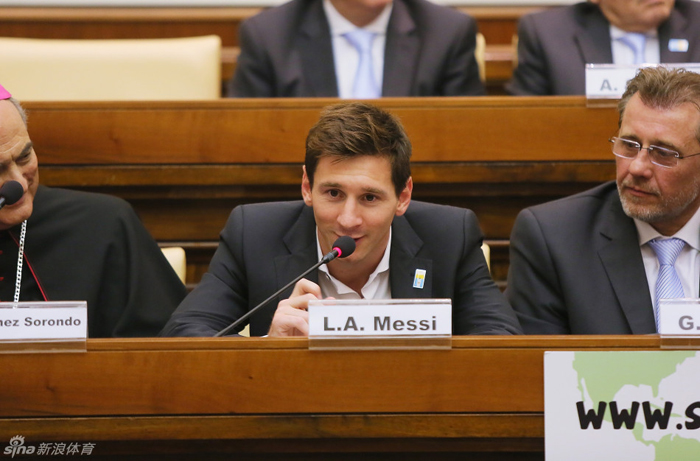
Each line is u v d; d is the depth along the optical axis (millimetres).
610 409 6129
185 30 14797
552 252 8758
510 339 6188
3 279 9203
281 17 12375
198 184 10344
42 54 12023
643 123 8086
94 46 12117
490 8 15102
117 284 9367
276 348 6199
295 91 12047
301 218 8641
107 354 6207
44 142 10266
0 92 8273
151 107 10258
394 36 12344
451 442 6293
